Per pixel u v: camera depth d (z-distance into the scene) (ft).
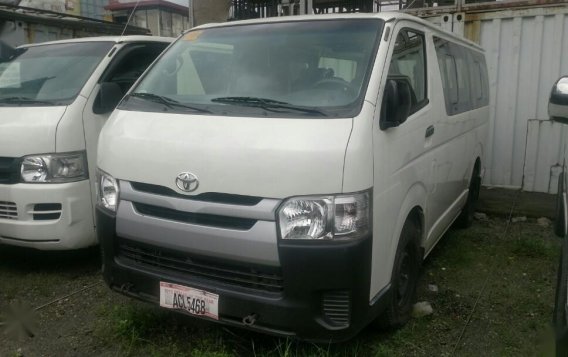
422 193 12.84
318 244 9.23
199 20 24.75
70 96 15.37
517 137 25.90
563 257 10.02
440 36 15.47
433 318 12.89
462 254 17.28
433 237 14.66
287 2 27.48
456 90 16.35
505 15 25.11
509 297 14.16
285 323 9.46
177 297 10.34
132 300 13.55
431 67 13.83
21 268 15.97
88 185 15.03
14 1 32.45
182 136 10.38
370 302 10.02
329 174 9.24
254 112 10.41
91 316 12.92
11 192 14.44
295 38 11.99
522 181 25.86
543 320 12.79
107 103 14.60
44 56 17.49
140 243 10.71
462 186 17.92
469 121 17.83
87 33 30.53
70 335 12.08
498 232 20.01
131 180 10.77
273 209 9.34
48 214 14.56
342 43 11.42
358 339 11.57
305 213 9.25
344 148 9.34
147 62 18.02
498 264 16.56
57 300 13.79
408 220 12.26
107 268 11.39
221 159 9.75
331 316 9.62
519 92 25.53
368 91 10.23
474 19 25.81
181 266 10.43
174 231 10.16
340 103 10.18
